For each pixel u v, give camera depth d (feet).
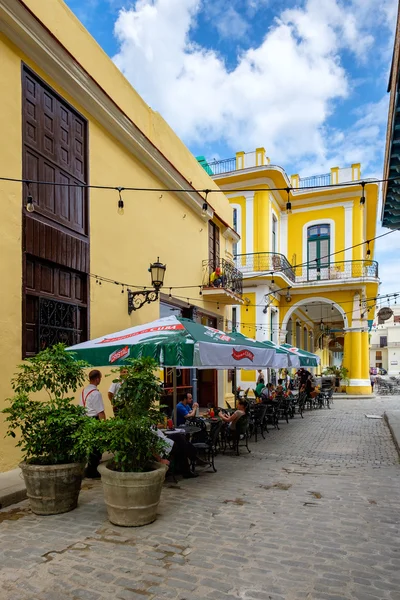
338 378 82.28
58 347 16.38
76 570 11.21
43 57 23.52
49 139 24.35
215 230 51.26
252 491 18.72
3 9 20.43
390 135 24.84
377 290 84.69
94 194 28.04
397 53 20.33
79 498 17.30
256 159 73.26
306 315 102.06
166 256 37.50
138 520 14.20
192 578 10.82
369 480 20.75
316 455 27.17
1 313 20.15
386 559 12.00
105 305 28.55
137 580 10.71
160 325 21.61
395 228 37.55
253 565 11.54
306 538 13.42
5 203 20.76
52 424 15.44
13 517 15.12
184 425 25.14
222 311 50.93
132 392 14.93
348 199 80.43
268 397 43.55
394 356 209.67
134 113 33.06
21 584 10.52
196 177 44.62
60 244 24.56
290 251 83.97
